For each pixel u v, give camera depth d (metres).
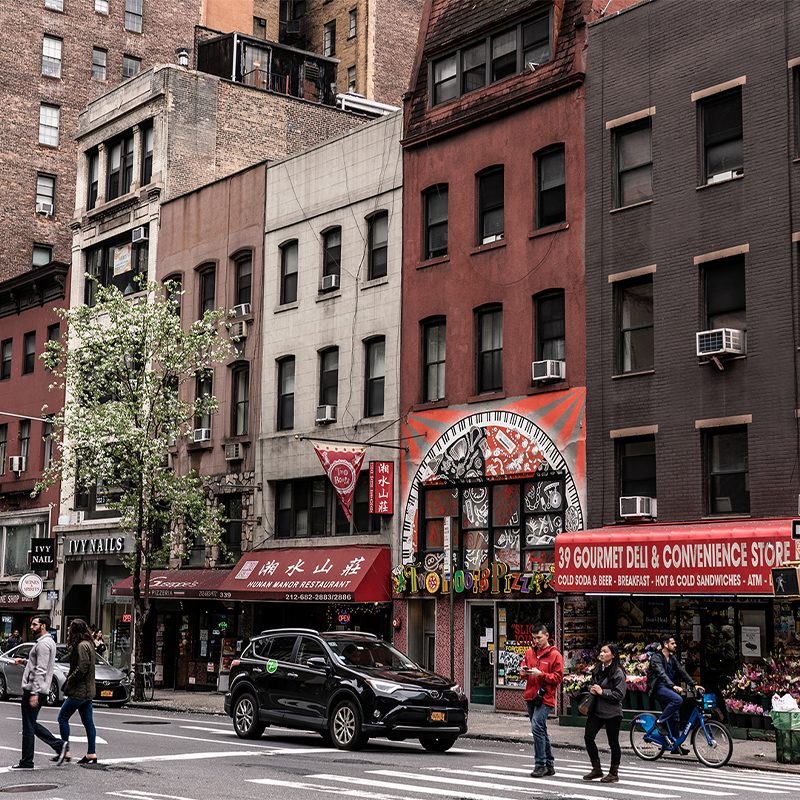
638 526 23.98
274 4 73.56
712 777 16.02
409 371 30.95
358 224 33.34
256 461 35.81
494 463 28.14
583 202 27.02
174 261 40.81
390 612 30.23
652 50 25.94
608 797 13.06
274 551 34.22
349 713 18.23
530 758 18.12
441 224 30.98
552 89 27.88
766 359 22.91
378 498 30.39
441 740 19.03
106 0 64.12
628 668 23.42
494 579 27.08
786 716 17.97
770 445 22.61
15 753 17.44
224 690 34.31
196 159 42.91
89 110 46.84
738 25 24.27
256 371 36.53
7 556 47.84
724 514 23.47
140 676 31.30
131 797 12.82
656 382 24.86
